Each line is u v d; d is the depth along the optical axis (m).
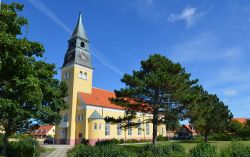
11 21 10.22
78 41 57.50
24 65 10.12
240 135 61.69
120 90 26.62
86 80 57.44
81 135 51.81
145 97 26.77
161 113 26.83
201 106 26.75
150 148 23.94
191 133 79.50
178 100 25.28
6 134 19.72
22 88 10.65
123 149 20.08
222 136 60.31
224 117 49.56
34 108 18.33
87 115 52.28
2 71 9.45
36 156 24.78
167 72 27.06
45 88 19.44
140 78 28.05
